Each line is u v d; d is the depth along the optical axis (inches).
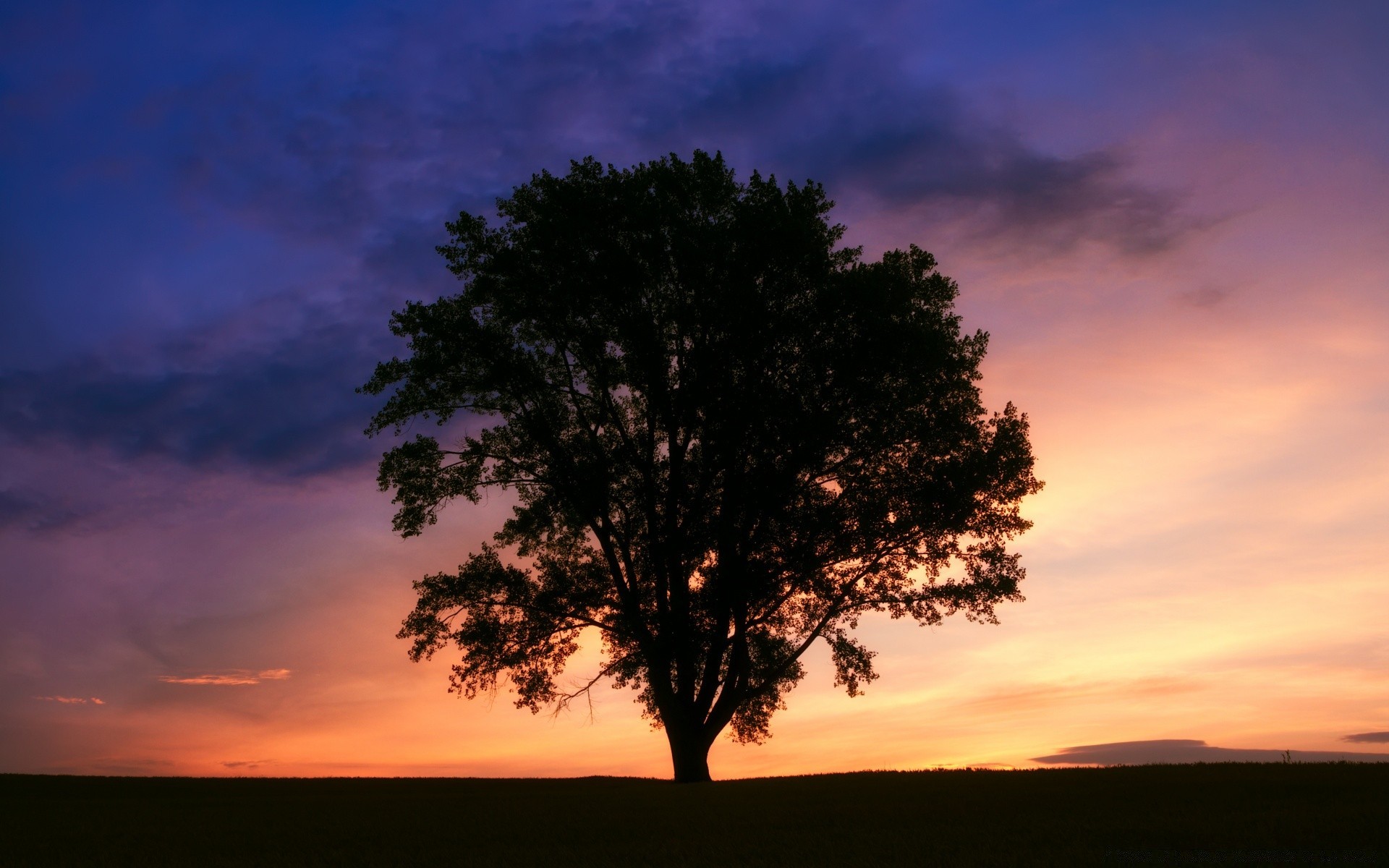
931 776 855.1
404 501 1090.1
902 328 994.7
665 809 634.2
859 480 1045.2
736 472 1016.2
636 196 1031.6
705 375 1025.5
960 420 1039.0
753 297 1009.5
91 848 509.4
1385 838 404.2
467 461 1099.9
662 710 1042.7
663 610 1031.0
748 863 393.1
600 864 407.8
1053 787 673.6
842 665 1077.1
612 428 1131.3
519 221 1090.1
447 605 1094.4
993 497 1051.3
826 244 1059.9
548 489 1106.7
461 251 1086.4
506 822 584.1
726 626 1017.5
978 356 1067.9
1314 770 712.4
